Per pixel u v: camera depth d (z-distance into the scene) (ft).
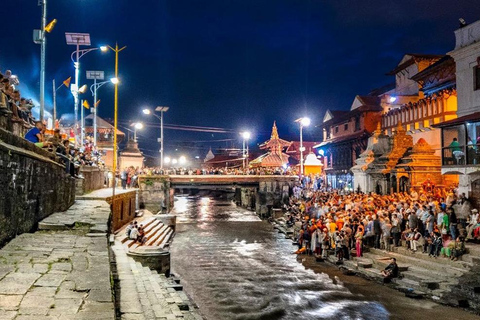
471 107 81.71
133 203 119.96
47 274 25.76
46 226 42.29
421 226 67.72
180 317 34.32
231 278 69.72
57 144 60.59
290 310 52.75
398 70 167.43
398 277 62.34
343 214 86.28
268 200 176.45
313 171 182.09
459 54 84.33
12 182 34.78
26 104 65.98
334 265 78.02
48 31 75.92
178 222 154.61
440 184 106.73
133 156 198.80
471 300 50.37
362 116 167.02
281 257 88.07
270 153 214.07
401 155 115.03
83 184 83.10
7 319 18.40
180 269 76.95
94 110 134.82
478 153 73.31
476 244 61.93
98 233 41.88
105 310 19.85
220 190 305.12
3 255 30.09
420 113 131.54
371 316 49.70
